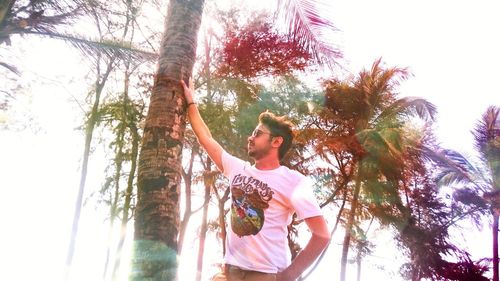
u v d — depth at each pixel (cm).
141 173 318
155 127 324
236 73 1540
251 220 235
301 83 1639
